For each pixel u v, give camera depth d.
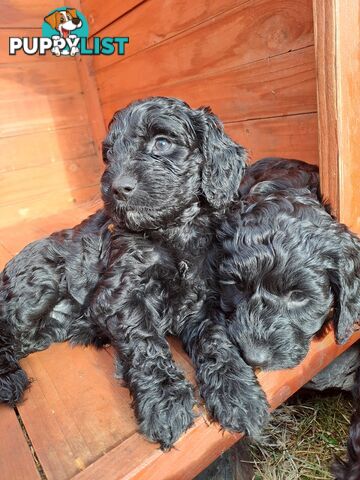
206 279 0.37
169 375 0.32
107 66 0.80
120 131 0.38
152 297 0.37
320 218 0.34
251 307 0.31
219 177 0.39
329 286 0.33
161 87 0.68
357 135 0.35
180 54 0.61
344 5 0.30
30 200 0.86
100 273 0.42
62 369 0.39
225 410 0.30
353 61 0.32
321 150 0.36
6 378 0.36
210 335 0.34
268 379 0.34
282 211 0.34
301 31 0.44
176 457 0.29
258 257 0.31
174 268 0.38
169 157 0.36
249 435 0.30
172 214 0.36
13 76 0.81
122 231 0.39
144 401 0.31
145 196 0.34
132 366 0.33
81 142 0.90
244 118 0.54
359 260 0.34
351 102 0.33
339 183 0.35
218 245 0.37
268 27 0.47
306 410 0.52
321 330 0.36
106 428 0.31
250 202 0.37
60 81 0.86
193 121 0.38
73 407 0.34
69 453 0.30
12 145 0.83
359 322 0.36
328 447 0.47
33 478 0.28
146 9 0.65
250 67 0.51
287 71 0.47
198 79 0.60
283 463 0.45
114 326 0.35
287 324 0.31
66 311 0.44
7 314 0.40
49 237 0.46
